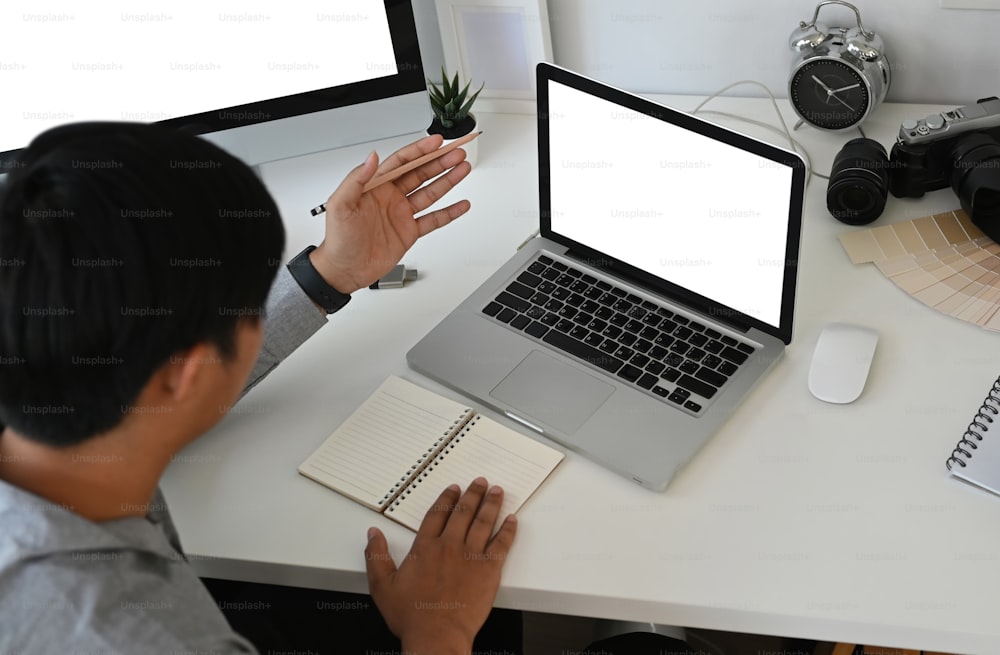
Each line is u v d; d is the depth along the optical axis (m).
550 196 1.16
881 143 1.31
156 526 0.76
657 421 0.99
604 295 1.13
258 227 0.66
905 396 1.01
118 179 0.60
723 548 0.90
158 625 0.65
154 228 0.60
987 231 1.15
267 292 0.70
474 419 1.03
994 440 0.94
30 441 0.66
